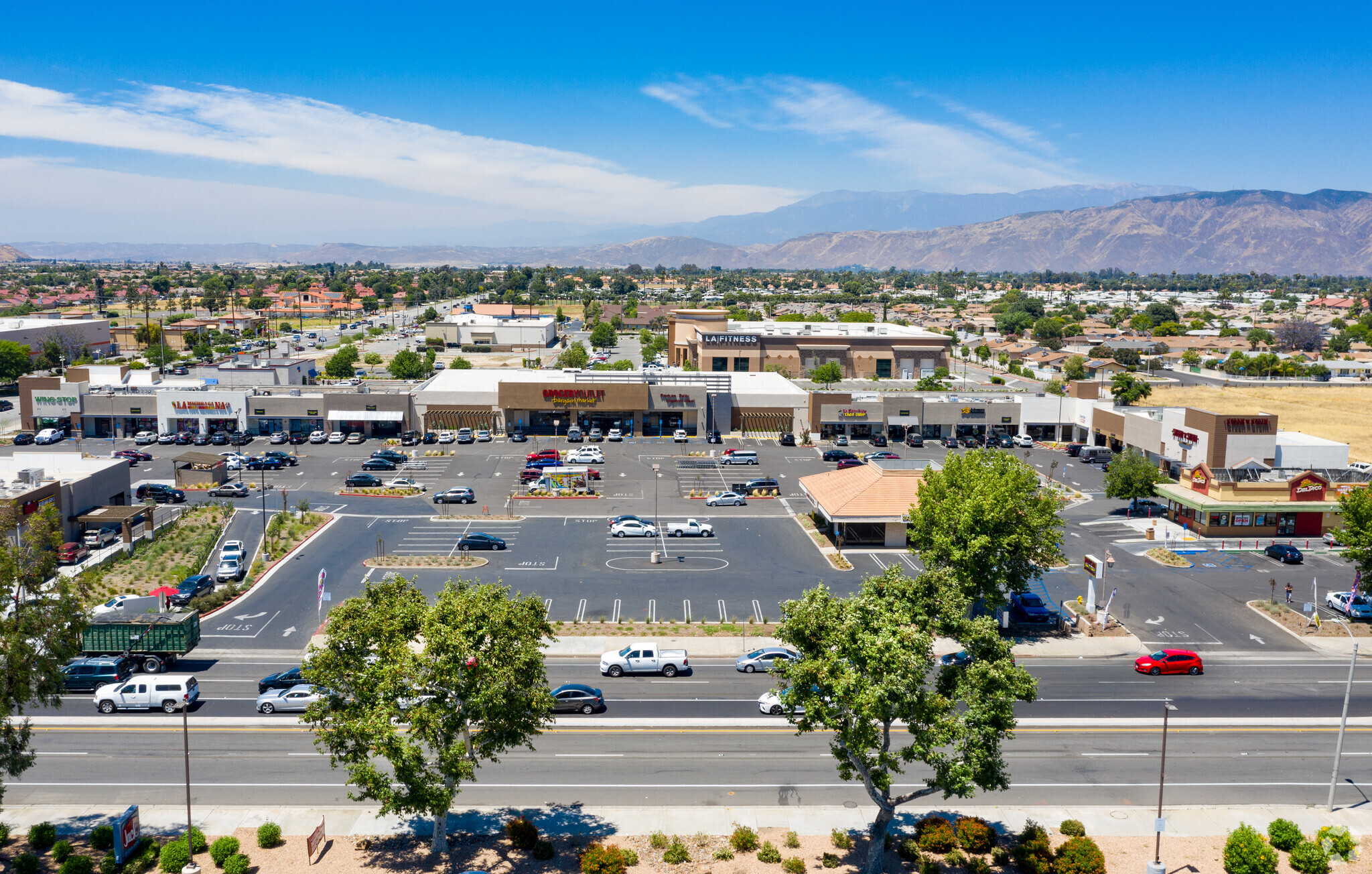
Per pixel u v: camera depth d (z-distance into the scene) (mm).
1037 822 42500
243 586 73938
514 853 39375
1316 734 51875
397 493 105188
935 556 64375
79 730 50812
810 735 51188
